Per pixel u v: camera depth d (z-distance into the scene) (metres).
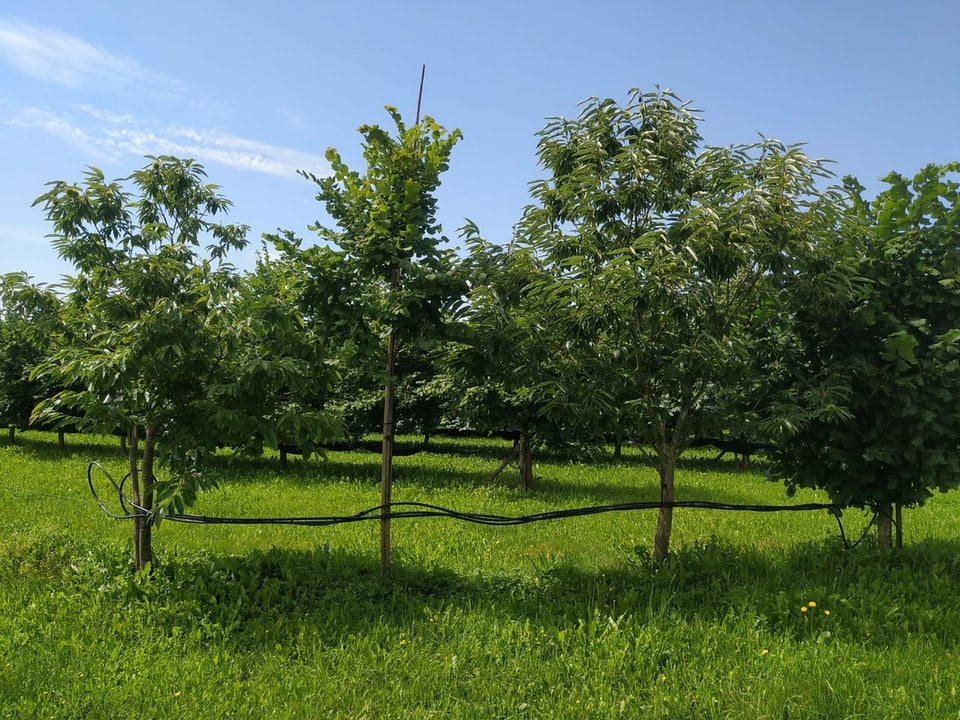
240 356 6.12
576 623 5.36
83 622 5.33
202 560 6.71
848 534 9.38
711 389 6.80
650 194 6.16
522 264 6.41
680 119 6.30
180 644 5.02
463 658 4.81
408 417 15.38
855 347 6.76
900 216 6.98
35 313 6.19
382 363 6.65
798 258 6.01
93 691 4.28
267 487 13.00
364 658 4.80
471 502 11.57
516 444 14.14
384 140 6.15
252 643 5.09
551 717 4.09
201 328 5.69
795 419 5.89
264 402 6.17
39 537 7.79
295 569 6.34
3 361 19.83
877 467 6.92
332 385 6.70
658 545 6.62
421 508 10.99
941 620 5.31
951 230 6.59
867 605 5.50
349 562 6.65
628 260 5.46
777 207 5.94
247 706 4.17
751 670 4.58
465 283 6.30
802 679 4.41
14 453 18.44
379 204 6.08
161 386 5.90
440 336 6.21
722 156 6.38
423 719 4.07
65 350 5.80
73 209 6.24
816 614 5.38
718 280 5.99
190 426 5.95
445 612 5.60
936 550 7.30
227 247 7.16
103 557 6.72
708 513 10.77
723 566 6.48
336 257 6.03
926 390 6.38
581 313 5.72
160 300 5.64
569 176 6.22
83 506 10.27
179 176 6.69
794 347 7.06
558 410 5.99
